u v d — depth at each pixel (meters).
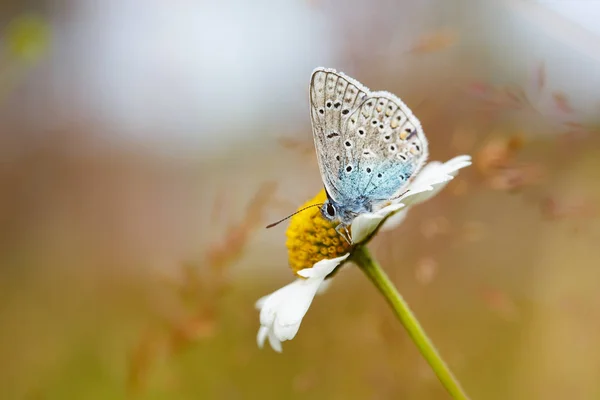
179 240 0.36
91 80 0.41
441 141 0.27
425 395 0.27
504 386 0.28
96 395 0.30
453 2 0.28
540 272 0.29
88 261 0.36
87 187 0.40
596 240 0.28
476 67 0.27
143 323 0.30
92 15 0.40
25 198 0.40
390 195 0.24
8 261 0.37
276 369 0.28
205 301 0.27
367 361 0.27
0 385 0.30
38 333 0.32
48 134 0.41
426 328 0.28
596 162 0.26
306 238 0.24
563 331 0.28
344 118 0.24
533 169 0.26
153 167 0.40
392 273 0.27
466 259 0.29
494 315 0.28
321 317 0.28
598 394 0.28
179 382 0.28
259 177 0.31
